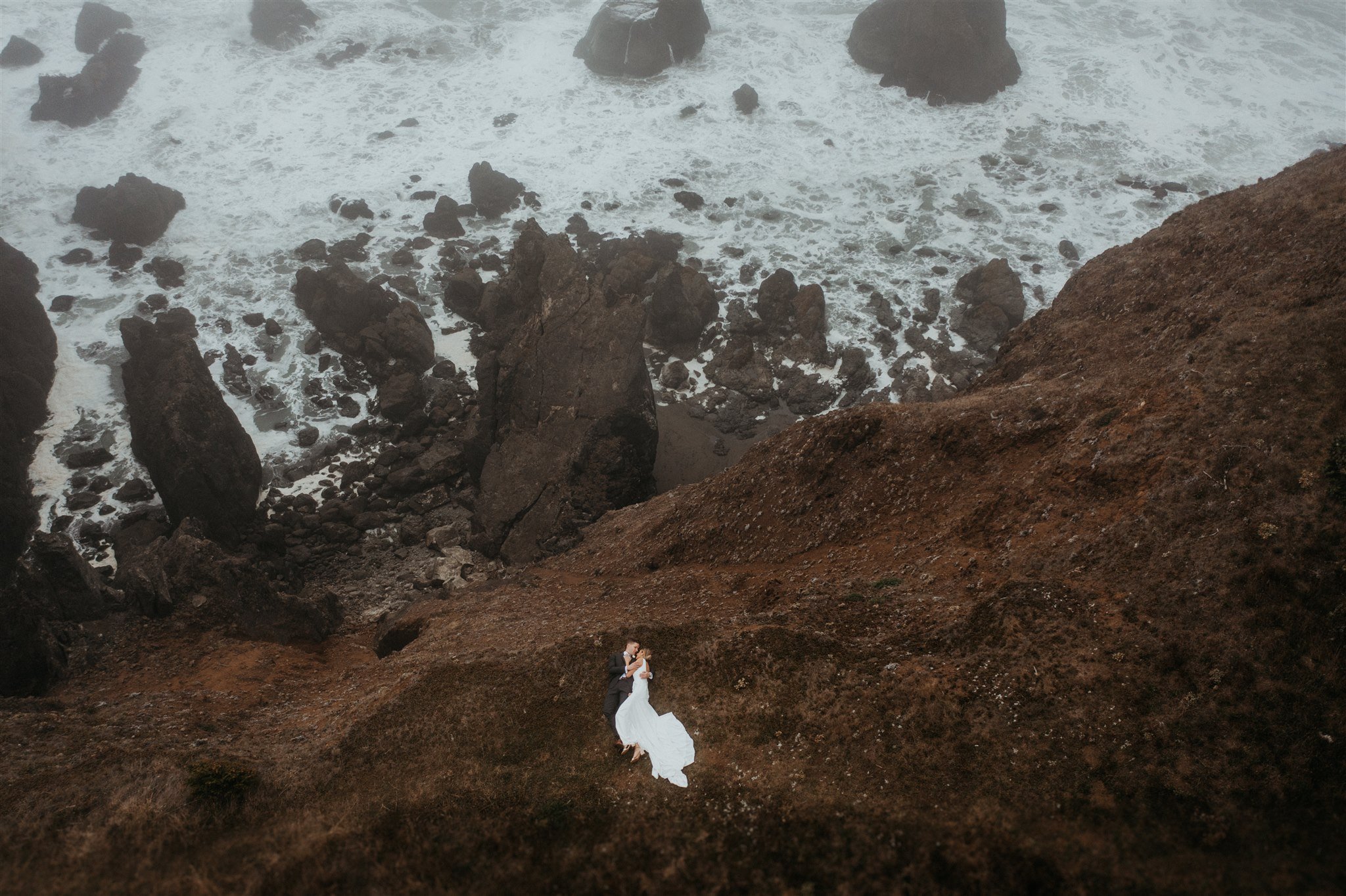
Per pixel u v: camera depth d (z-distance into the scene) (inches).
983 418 906.1
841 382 1723.7
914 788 473.4
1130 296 1088.8
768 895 424.8
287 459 1562.5
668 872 437.4
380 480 1529.3
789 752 510.6
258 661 982.4
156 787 526.9
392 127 2412.6
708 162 2293.3
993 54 2492.6
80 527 1421.0
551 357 1481.3
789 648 600.4
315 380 1696.6
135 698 812.6
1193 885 400.5
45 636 974.4
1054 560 650.8
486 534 1419.8
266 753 597.9
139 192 1988.2
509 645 735.7
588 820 472.7
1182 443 675.4
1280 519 561.9
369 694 704.4
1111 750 477.1
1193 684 502.9
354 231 2070.6
